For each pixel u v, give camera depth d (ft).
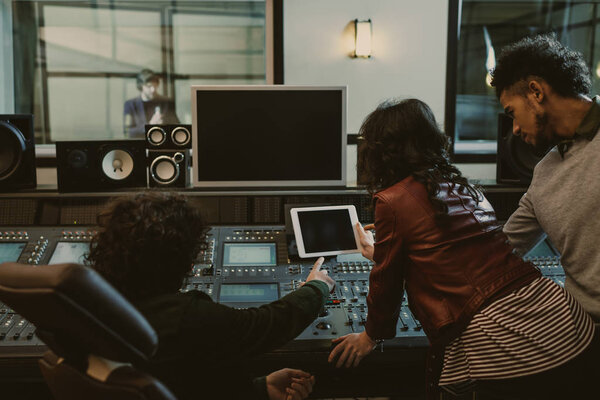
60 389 2.63
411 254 3.94
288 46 10.89
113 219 3.04
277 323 3.45
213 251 6.40
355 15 10.89
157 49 16.31
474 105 17.53
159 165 7.32
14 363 4.78
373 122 4.15
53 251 6.44
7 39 12.92
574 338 3.67
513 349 3.64
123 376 2.37
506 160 7.18
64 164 7.07
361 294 5.70
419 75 11.18
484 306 3.73
